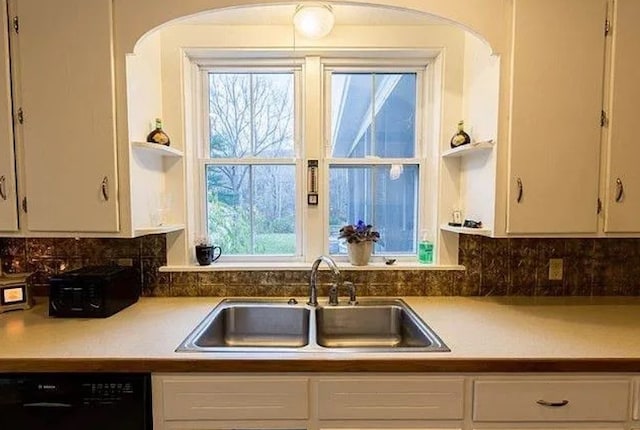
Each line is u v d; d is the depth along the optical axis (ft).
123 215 5.10
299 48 6.31
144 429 4.00
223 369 3.99
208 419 4.05
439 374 4.02
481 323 5.02
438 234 6.41
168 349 4.18
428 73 6.66
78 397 3.97
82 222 5.07
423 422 4.07
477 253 6.32
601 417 4.07
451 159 6.39
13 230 5.07
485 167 5.44
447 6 4.96
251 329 5.93
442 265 6.35
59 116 4.98
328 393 4.03
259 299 6.15
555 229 5.05
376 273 6.31
